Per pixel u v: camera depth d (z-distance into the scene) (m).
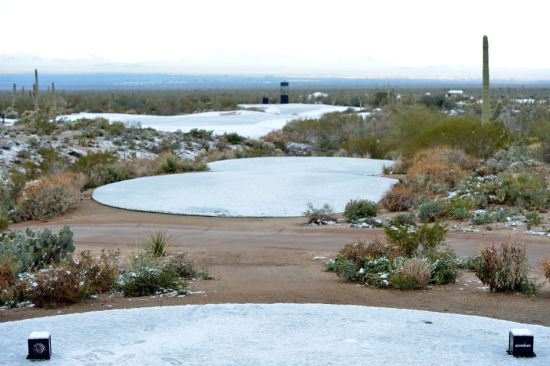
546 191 17.84
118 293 9.06
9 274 9.11
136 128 55.34
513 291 8.59
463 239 13.84
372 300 8.19
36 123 51.34
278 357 4.75
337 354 4.82
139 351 4.93
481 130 29.11
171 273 9.55
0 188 23.66
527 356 4.75
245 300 8.28
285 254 12.87
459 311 7.46
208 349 4.97
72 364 4.61
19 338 5.32
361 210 18.11
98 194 23.36
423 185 22.09
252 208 20.12
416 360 4.66
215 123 73.62
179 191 23.30
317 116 88.31
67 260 10.64
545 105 111.50
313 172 28.98
